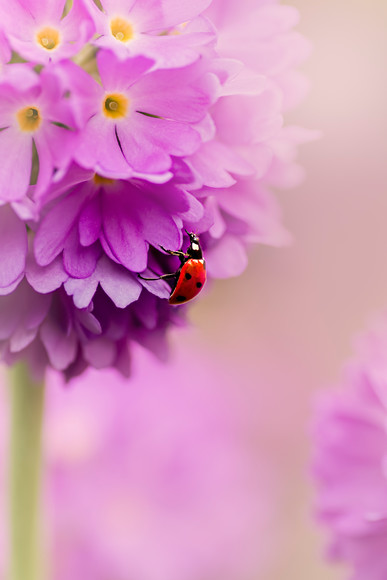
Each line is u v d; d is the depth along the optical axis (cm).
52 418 29
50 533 29
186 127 19
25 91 19
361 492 23
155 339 21
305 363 39
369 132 41
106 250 20
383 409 23
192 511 30
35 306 20
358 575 22
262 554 31
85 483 29
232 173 20
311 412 37
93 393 30
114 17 19
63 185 19
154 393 31
